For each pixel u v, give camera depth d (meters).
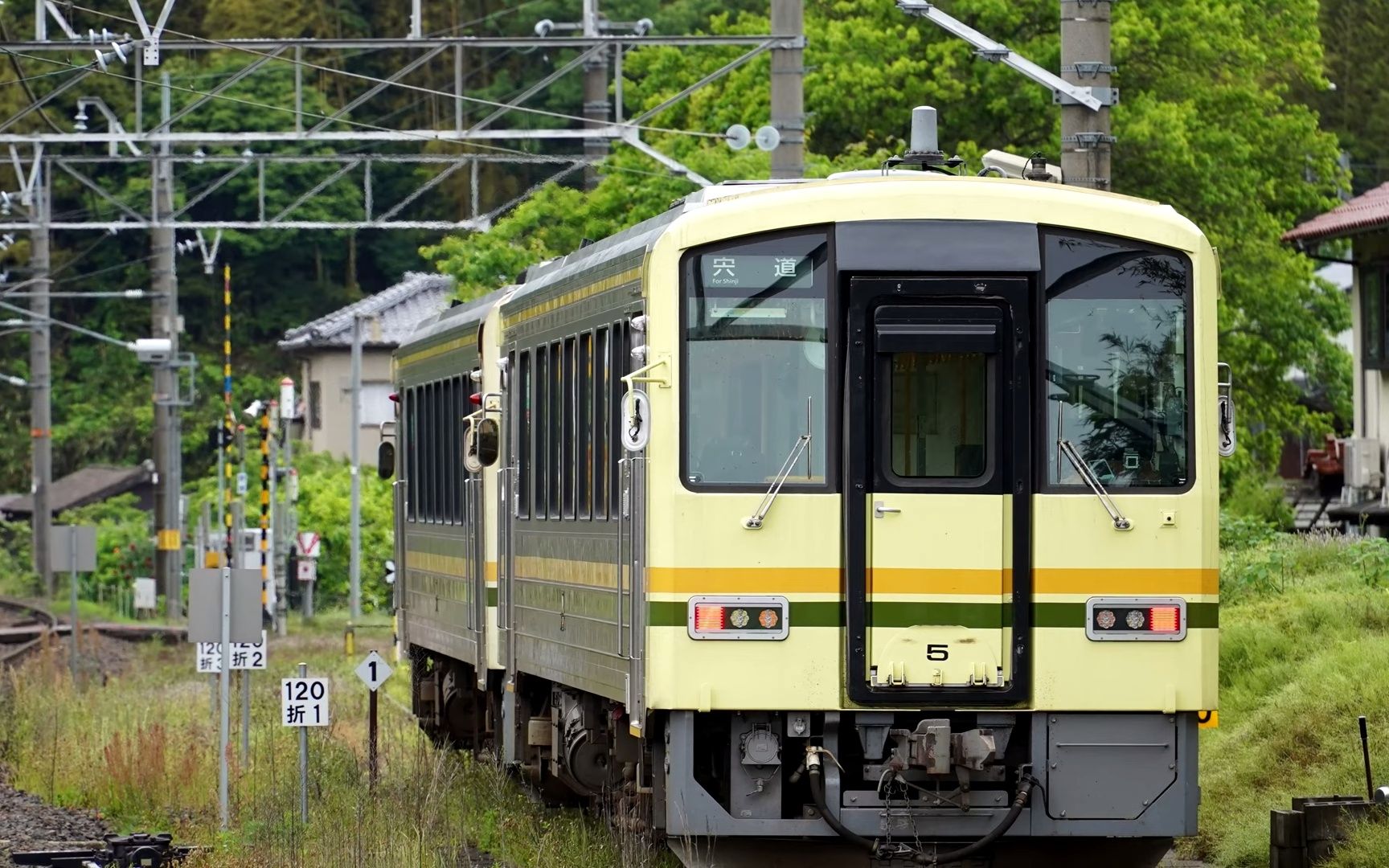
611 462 44.94
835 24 148.00
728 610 39.69
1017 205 40.00
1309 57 160.25
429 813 52.78
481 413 59.06
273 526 172.88
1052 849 42.16
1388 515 117.81
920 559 39.41
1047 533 39.72
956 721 40.09
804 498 39.69
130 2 87.69
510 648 56.12
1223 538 87.81
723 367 40.12
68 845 56.50
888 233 39.75
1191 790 40.16
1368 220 116.50
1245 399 147.00
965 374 39.72
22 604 193.88
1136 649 39.81
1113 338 40.19
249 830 56.41
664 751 41.81
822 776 40.00
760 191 40.56
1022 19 145.75
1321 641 62.66
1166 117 135.62
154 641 141.00
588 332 47.28
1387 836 41.28
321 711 58.69
